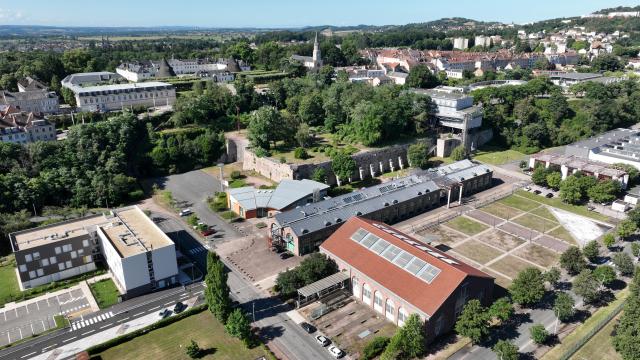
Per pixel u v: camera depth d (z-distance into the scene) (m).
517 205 157.12
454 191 163.75
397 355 82.75
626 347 77.44
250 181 177.38
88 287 108.38
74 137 173.25
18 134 180.75
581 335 89.44
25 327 93.88
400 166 194.50
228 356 84.75
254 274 112.44
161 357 84.62
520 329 91.44
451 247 126.50
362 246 105.19
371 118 189.12
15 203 141.38
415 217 147.00
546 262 118.81
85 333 91.88
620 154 182.12
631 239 130.75
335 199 137.38
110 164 167.38
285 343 88.12
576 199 155.62
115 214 128.12
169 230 136.88
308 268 102.38
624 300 100.00
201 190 170.75
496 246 127.50
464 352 84.94
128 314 98.06
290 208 144.38
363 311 98.00
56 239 111.56
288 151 189.00
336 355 84.00
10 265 118.62
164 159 187.00
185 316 96.38
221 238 131.75
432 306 85.12
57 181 154.12
